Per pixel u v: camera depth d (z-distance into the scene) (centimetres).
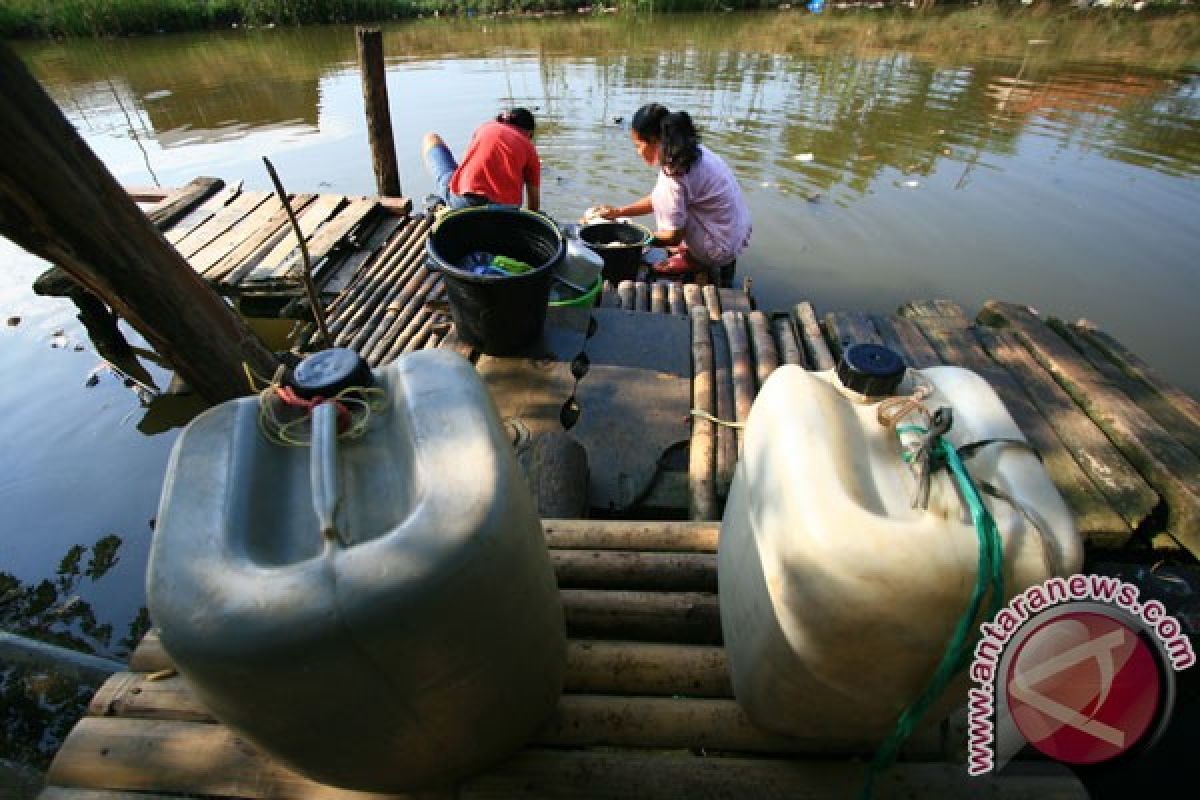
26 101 203
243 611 95
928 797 147
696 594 187
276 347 492
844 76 1033
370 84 567
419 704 110
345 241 526
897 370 130
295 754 113
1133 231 582
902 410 125
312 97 989
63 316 524
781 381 138
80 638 285
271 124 881
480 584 104
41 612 298
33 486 373
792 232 596
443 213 348
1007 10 1667
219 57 1251
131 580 314
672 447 280
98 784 153
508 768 151
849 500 112
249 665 95
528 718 140
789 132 812
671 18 1642
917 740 155
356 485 114
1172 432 282
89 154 225
